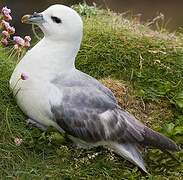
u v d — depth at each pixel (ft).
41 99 25.94
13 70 29.14
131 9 56.54
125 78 32.50
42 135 26.48
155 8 57.36
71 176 25.44
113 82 31.50
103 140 26.12
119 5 56.39
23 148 26.09
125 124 26.14
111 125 25.99
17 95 26.76
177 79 32.86
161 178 26.55
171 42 34.86
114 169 26.40
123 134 26.03
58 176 25.35
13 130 26.55
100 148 27.32
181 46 34.65
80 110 25.84
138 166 26.30
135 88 31.94
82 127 25.88
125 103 30.71
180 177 26.86
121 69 32.83
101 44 33.42
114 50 33.22
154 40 34.58
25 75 25.85
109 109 26.27
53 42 26.40
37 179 24.90
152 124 30.09
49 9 26.25
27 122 27.12
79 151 26.86
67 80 26.27
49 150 26.37
